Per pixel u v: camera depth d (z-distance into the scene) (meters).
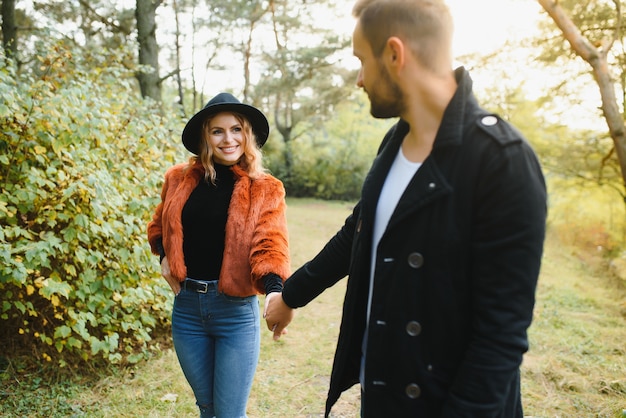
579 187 10.16
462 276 0.98
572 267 8.87
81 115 3.03
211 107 2.06
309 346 4.14
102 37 10.66
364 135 21.11
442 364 1.02
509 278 0.91
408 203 1.02
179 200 2.11
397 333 1.04
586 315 5.38
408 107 1.07
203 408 2.16
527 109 10.07
